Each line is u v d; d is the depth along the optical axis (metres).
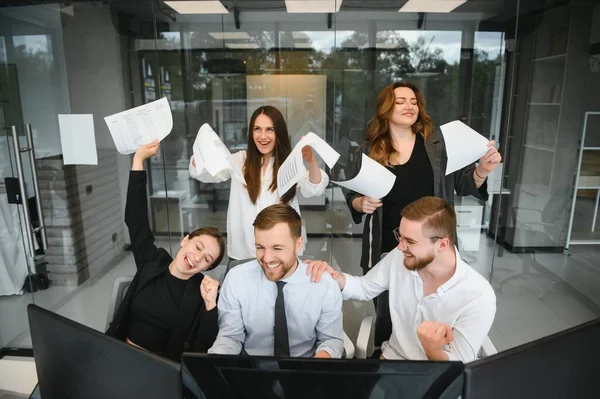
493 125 3.80
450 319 1.29
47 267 2.86
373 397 0.72
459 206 3.79
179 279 1.48
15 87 2.74
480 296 1.26
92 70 3.13
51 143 2.93
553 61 3.44
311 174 2.02
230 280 1.38
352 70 3.89
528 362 0.74
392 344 1.48
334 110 3.99
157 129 1.81
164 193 4.08
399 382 0.71
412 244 1.23
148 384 0.76
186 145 4.02
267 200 2.21
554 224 3.46
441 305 1.31
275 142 2.19
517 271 3.62
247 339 1.40
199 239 1.44
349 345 1.60
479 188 2.03
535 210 3.57
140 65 3.55
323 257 3.93
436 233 1.21
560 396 0.78
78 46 3.05
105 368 0.80
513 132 3.70
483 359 0.72
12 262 2.66
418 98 2.15
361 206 2.12
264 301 1.36
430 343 1.00
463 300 1.28
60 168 2.98
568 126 3.43
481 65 3.75
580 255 3.29
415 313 1.39
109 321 1.61
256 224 1.23
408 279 1.42
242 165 2.29
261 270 1.37
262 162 2.25
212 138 2.14
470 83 3.79
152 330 1.47
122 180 3.41
